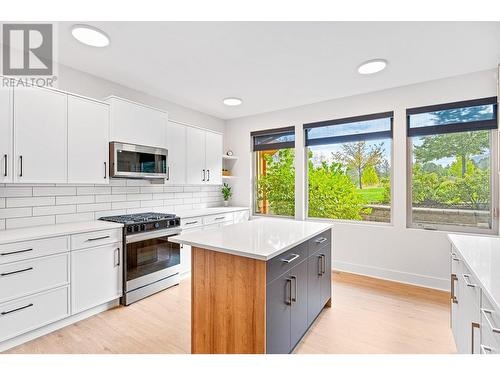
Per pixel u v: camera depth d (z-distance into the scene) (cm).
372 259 339
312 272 213
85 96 262
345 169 375
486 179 283
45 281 206
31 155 213
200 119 431
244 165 460
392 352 187
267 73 285
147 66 267
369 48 232
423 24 196
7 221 227
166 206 373
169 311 249
